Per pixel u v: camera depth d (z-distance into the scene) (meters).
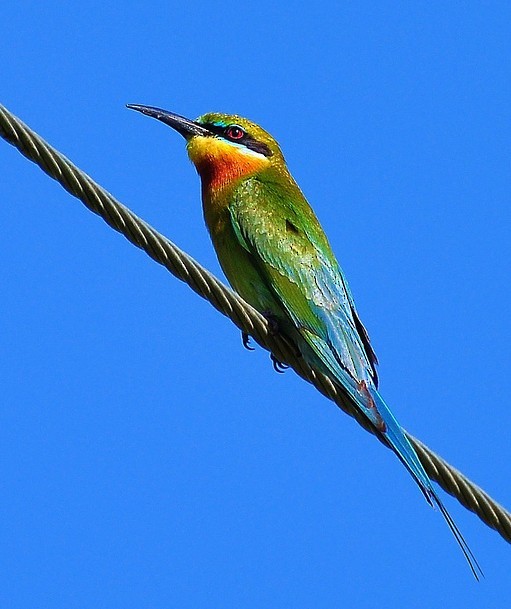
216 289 9.95
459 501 9.80
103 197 9.13
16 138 8.79
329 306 12.02
